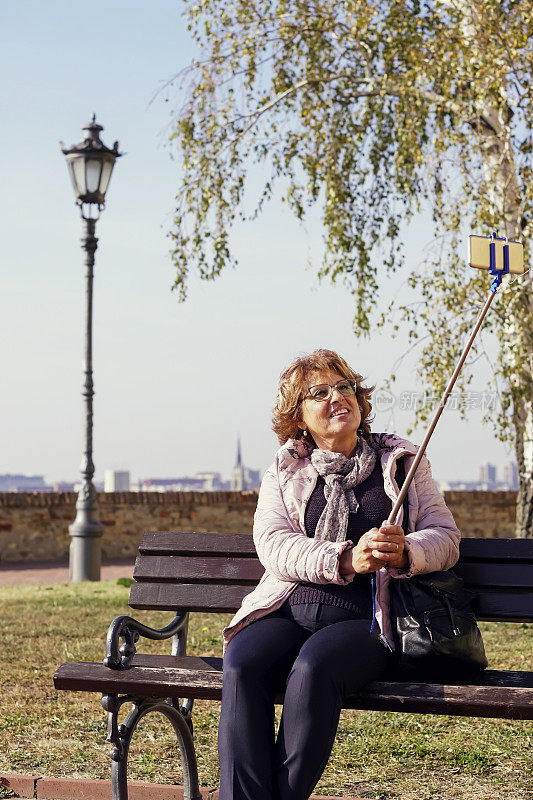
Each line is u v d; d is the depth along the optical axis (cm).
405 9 1053
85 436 1303
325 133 1140
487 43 974
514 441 1112
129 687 326
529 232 1014
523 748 457
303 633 338
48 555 1712
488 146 1058
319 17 1124
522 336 1011
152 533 407
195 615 840
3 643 711
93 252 1306
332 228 1191
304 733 301
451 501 1833
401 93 1053
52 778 414
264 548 349
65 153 1277
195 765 382
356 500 352
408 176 1134
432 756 446
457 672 328
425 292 1014
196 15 1164
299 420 375
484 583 365
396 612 330
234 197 1197
